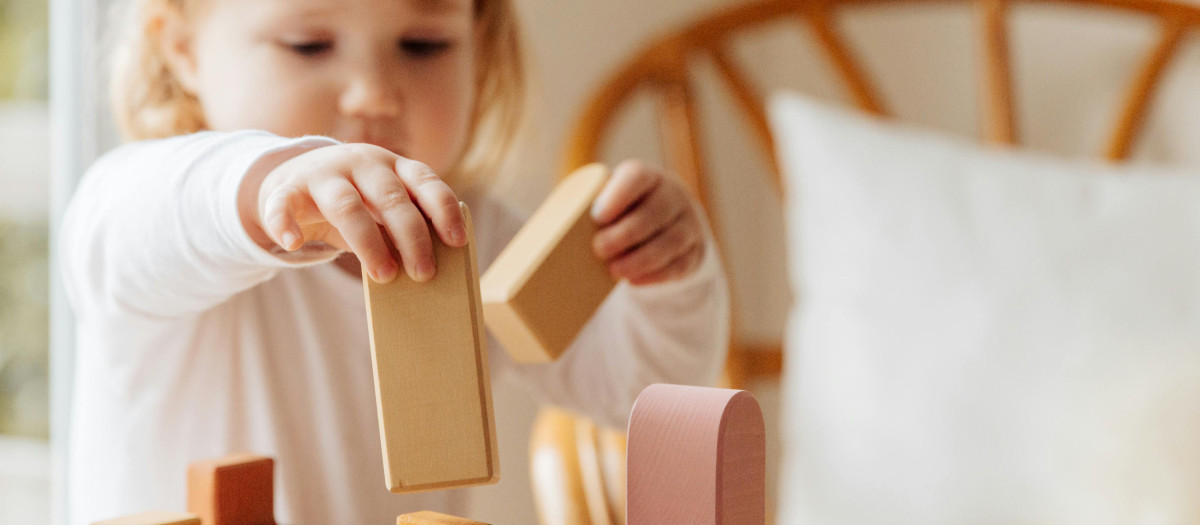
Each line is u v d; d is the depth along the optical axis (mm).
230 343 892
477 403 534
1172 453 1023
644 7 1579
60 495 1117
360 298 952
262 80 785
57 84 1104
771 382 1706
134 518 585
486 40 1124
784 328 1786
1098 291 1126
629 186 682
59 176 1104
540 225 655
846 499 1157
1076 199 1196
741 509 536
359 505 956
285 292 945
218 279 656
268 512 613
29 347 1170
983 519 1084
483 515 1339
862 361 1181
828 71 1722
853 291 1210
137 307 714
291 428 938
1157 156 1460
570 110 1443
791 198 1321
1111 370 1082
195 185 634
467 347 537
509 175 1223
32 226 1145
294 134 787
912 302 1177
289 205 560
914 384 1148
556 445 1018
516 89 1184
